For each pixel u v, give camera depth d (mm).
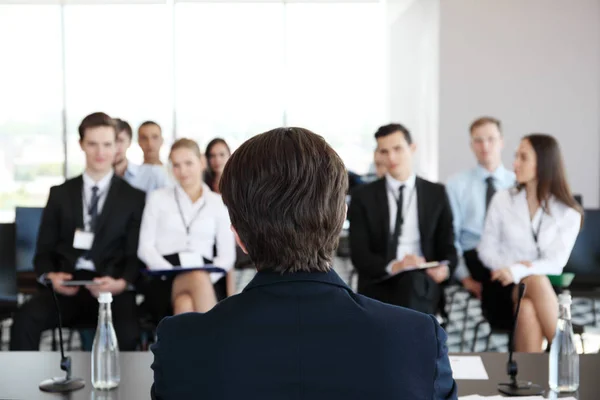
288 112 9172
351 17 9102
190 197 3689
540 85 6895
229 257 3676
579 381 1783
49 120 8820
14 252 3465
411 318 966
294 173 979
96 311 3418
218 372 922
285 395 910
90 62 8812
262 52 9039
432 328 962
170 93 8930
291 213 973
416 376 926
